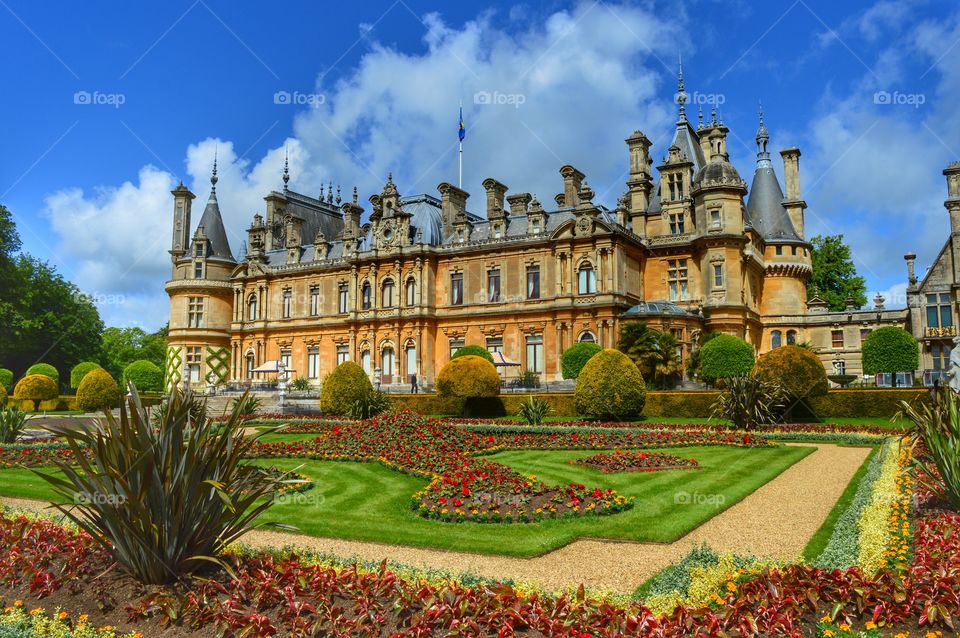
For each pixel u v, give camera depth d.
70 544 10.20
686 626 7.25
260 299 68.69
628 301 51.31
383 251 60.12
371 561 10.33
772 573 8.40
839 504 14.80
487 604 7.88
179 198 74.75
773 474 18.91
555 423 34.81
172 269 73.44
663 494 16.28
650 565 10.85
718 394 35.38
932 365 51.28
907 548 9.82
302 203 77.62
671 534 12.50
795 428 29.09
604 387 35.34
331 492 17.42
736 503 15.45
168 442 8.93
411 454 21.16
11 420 29.58
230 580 8.97
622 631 7.26
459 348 52.00
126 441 8.83
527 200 58.69
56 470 21.52
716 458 22.02
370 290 61.19
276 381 64.56
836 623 7.39
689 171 54.47
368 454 22.12
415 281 58.34
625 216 55.00
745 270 53.25
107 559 9.73
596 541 12.48
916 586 7.82
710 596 8.23
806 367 32.69
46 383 55.97
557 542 12.12
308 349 65.56
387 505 15.77
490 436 27.72
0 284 68.75
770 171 61.91
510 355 54.59
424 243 58.31
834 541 10.31
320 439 24.77
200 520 9.11
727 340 42.38
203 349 70.50
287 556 9.96
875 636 7.04
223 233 74.56
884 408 32.31
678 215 54.53
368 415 37.22
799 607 7.57
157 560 8.73
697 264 52.66
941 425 13.81
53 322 79.38
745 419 29.75
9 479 20.02
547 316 52.94
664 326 47.12
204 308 70.94
